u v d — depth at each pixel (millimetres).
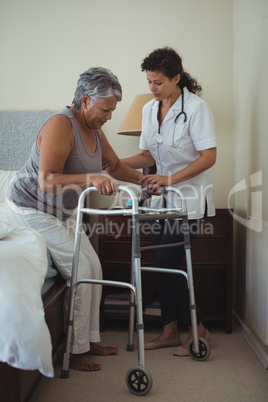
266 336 1872
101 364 1965
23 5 2951
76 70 2938
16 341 1169
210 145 1972
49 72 2951
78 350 1869
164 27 2891
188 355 2070
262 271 1961
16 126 2895
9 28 2957
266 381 1773
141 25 2902
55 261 1948
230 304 2459
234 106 2857
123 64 2914
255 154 2254
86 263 1920
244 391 1673
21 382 1264
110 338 2381
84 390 1678
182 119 1992
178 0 2883
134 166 2303
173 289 2088
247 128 2461
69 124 1787
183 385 1731
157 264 2137
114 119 2924
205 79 2879
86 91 1775
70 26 2938
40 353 1180
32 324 1206
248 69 2426
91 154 1913
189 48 2883
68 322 1789
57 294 1826
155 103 2090
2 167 2893
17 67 2963
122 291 2693
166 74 1906
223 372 1871
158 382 1760
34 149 1860
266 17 2033
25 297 1259
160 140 2043
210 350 2029
